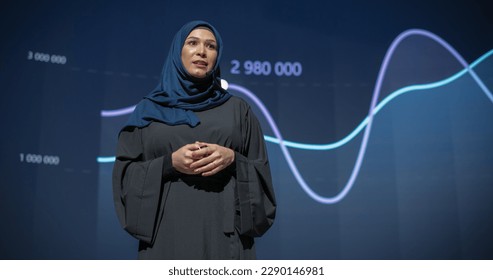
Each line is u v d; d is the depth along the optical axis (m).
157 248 1.62
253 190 1.69
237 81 4.05
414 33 4.25
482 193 4.01
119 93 3.83
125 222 1.66
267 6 4.22
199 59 1.80
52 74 3.69
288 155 4.01
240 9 4.18
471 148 4.07
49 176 3.56
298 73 4.14
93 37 3.85
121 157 1.74
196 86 1.82
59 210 3.55
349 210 3.97
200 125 1.73
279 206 3.94
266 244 3.87
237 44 4.11
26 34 3.66
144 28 3.98
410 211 3.98
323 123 4.09
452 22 4.27
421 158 4.06
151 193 1.64
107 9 3.93
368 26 4.26
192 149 1.60
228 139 1.74
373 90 4.16
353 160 4.05
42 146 3.57
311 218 3.94
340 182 4.01
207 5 4.13
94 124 3.73
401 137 4.09
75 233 3.56
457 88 4.16
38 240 3.47
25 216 3.46
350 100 4.14
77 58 3.78
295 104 4.09
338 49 4.21
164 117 1.74
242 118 1.81
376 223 3.96
